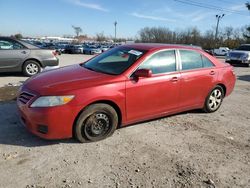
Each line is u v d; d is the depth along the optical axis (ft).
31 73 33.99
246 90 31.55
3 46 32.24
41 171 11.64
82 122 13.88
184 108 18.42
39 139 14.43
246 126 18.60
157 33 260.62
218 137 16.34
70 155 13.05
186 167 12.67
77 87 13.60
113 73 15.33
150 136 15.71
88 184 10.96
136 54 16.30
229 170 12.69
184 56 18.06
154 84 16.02
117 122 15.23
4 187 10.49
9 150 13.20
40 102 13.03
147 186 11.08
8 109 18.89
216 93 20.53
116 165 12.45
